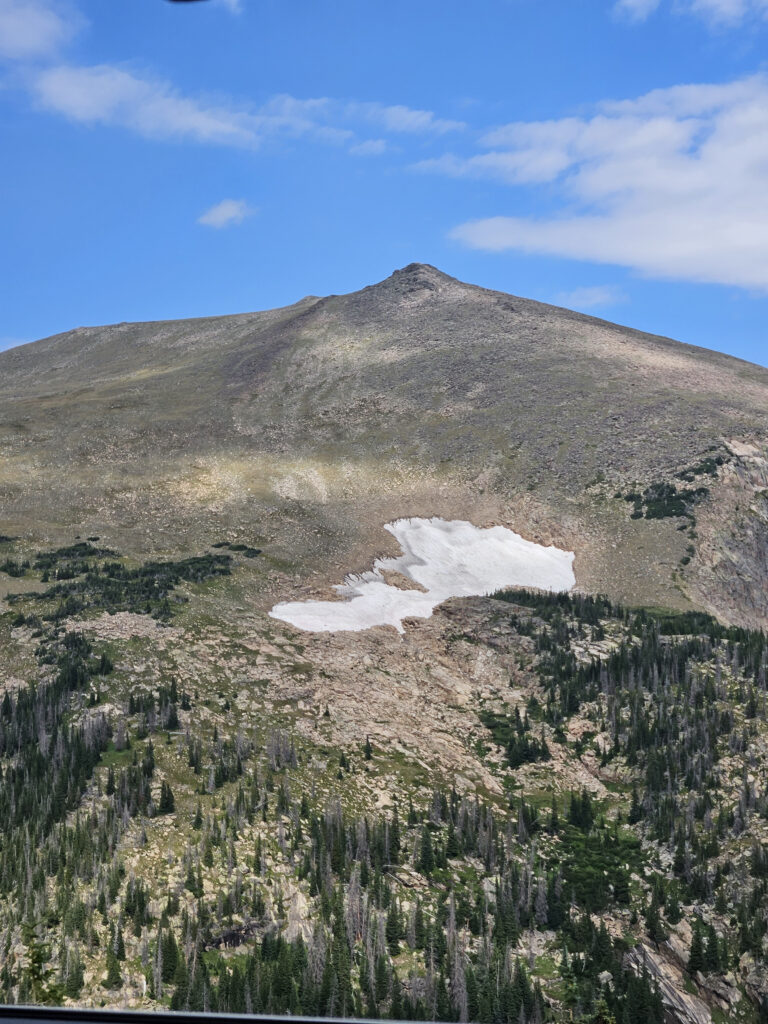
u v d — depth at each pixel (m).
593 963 109.94
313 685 152.88
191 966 97.56
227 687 148.00
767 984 112.56
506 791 141.25
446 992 102.00
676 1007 109.19
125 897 103.31
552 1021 102.12
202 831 115.94
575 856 128.88
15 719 130.38
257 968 98.00
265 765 131.88
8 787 117.62
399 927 108.81
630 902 120.94
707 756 142.88
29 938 96.62
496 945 110.12
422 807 131.50
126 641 153.50
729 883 124.50
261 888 109.12
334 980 98.31
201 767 127.38
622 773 144.50
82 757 123.62
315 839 118.62
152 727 133.88
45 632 154.50
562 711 156.50
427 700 159.00
